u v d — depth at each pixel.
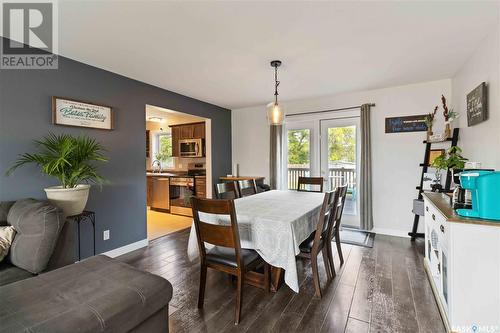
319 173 4.43
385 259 2.87
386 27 2.04
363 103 3.94
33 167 2.32
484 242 1.50
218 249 2.04
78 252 2.69
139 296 1.21
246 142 5.18
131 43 2.29
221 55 2.56
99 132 2.88
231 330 1.70
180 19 1.90
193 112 4.35
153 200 5.69
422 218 3.59
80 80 2.70
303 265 2.75
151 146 6.66
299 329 1.71
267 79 3.33
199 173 5.73
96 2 1.68
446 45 2.37
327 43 2.31
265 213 2.13
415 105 3.58
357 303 2.00
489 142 2.17
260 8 1.76
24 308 1.06
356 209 4.14
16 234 1.75
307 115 4.45
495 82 2.04
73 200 2.22
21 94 2.26
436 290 2.04
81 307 1.07
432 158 3.40
